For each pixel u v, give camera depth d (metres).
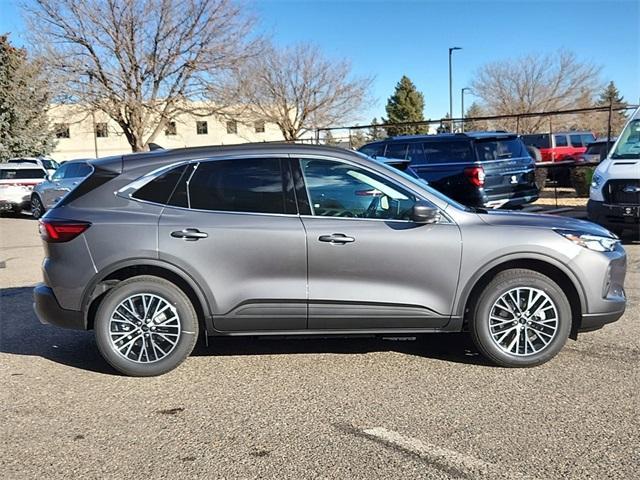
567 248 4.66
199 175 4.75
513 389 4.37
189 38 23.56
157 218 4.64
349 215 4.70
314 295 4.62
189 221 4.63
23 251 12.02
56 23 22.52
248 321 4.68
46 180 18.73
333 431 3.79
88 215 4.67
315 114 36.22
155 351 4.74
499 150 12.23
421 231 4.64
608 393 4.25
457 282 4.66
